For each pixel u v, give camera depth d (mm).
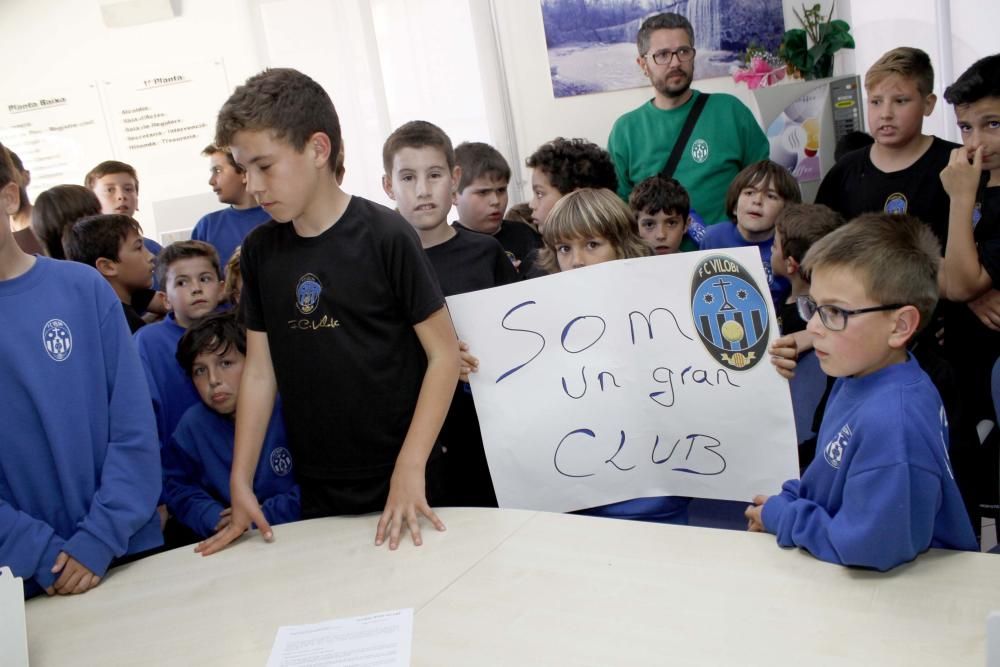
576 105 3389
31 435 1213
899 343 1021
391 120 3541
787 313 1841
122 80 3760
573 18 3295
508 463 1379
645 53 2879
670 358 1343
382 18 3459
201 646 967
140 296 2555
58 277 1248
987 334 1798
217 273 2201
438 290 1264
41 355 1205
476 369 1392
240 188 3072
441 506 1382
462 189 2395
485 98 3414
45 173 3885
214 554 1243
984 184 1865
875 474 947
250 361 1337
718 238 2312
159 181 3844
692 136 2879
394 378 1255
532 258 2109
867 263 1006
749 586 943
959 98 1814
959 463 1415
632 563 1029
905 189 2055
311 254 1229
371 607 995
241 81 3689
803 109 2799
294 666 893
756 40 3162
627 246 1597
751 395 1310
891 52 2084
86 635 1040
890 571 948
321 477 1305
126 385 1278
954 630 817
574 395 1366
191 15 3648
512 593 985
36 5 3730
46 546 1171
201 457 1775
